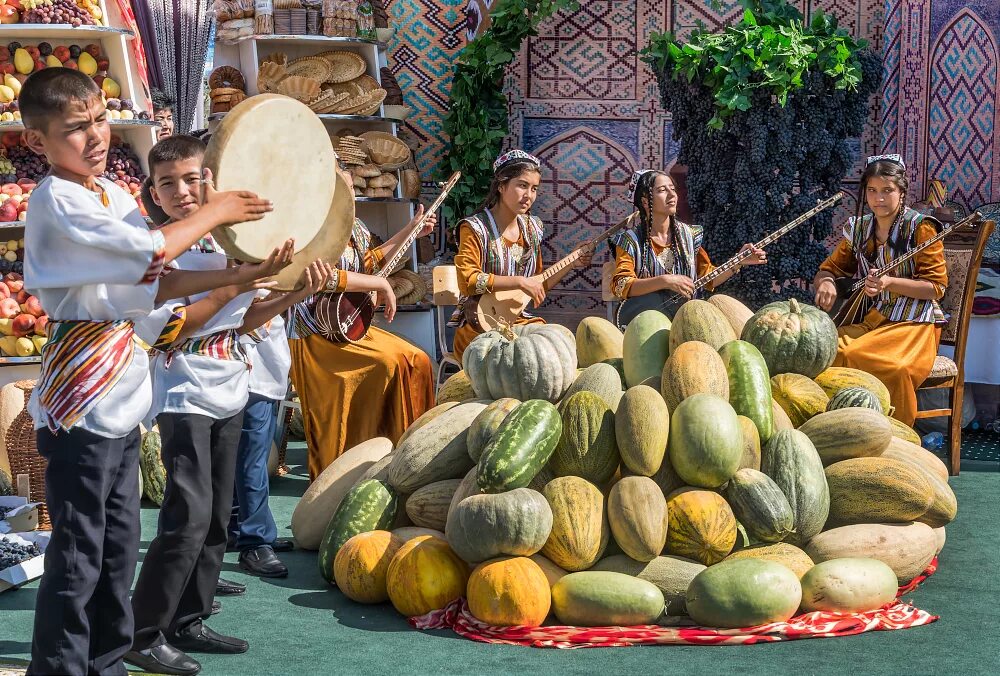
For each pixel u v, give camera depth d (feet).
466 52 26.50
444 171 27.37
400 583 12.31
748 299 22.98
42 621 9.17
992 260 24.45
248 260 9.16
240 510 14.35
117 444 9.36
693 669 10.70
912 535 13.01
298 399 19.76
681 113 23.35
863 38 24.88
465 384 15.93
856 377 15.55
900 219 20.42
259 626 12.17
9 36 21.56
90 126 8.92
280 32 25.58
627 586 11.76
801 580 12.21
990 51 26.25
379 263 17.70
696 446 12.32
